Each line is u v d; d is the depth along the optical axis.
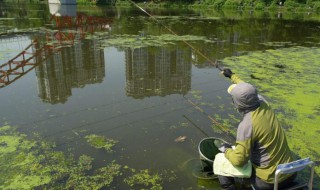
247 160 2.39
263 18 19.36
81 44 9.41
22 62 7.36
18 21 16.02
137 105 4.76
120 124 4.11
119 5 34.47
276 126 2.36
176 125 4.07
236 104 2.42
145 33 11.87
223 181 2.64
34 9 25.62
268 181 2.37
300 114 4.36
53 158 3.31
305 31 13.37
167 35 11.46
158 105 4.75
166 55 8.09
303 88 5.41
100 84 5.76
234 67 6.82
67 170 3.11
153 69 6.79
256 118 2.32
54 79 6.07
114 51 8.48
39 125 4.05
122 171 3.09
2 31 12.02
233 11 26.14
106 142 3.63
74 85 5.71
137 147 3.52
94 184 2.90
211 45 9.62
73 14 20.58
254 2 28.39
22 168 3.14
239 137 2.39
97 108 4.63
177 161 3.24
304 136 3.74
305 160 2.27
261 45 9.73
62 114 4.41
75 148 3.51
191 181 2.91
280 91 5.25
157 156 3.34
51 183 2.92
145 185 2.87
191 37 11.12
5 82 5.89
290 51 8.66
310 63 7.20
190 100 4.95
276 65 7.00
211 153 3.09
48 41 9.91
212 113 4.45
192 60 7.57
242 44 9.88
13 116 4.32
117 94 5.23
